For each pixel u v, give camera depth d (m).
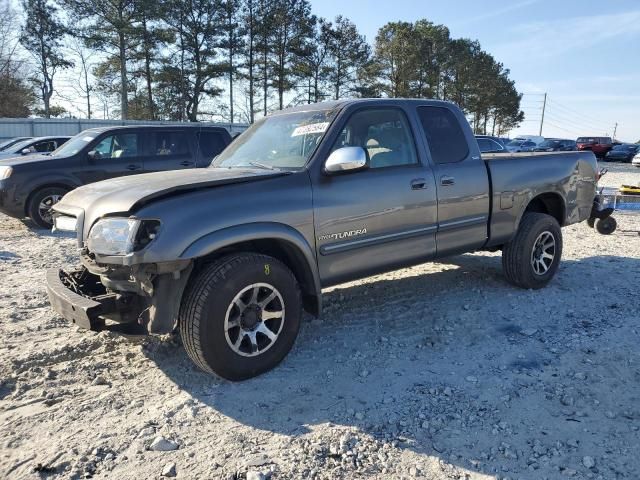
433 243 4.70
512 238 5.46
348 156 3.77
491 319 4.80
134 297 3.44
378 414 3.23
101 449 2.85
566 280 6.07
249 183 3.63
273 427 3.09
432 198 4.57
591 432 3.04
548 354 4.06
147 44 40.59
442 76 55.12
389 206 4.27
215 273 3.38
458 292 5.61
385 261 4.36
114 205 3.38
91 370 3.83
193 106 44.31
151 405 3.34
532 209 5.99
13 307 5.14
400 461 2.78
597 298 5.40
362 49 47.22
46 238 8.93
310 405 3.33
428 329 4.59
